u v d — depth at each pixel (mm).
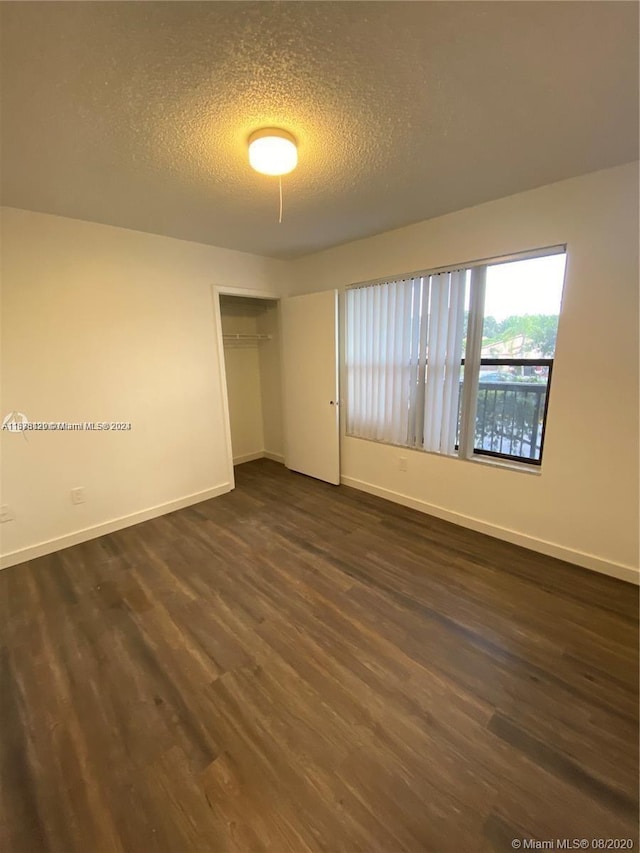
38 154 1664
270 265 3748
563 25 1048
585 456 2217
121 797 1178
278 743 1330
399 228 2832
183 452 3299
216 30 1048
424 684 1551
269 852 1042
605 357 2072
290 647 1760
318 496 3541
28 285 2367
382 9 996
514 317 2441
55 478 2611
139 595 2152
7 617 1986
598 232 1991
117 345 2797
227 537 2805
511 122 1510
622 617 1896
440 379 2836
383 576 2277
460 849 1040
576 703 1451
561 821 1094
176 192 2094
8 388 2365
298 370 3910
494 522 2695
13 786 1213
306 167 1848
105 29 1033
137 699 1511
